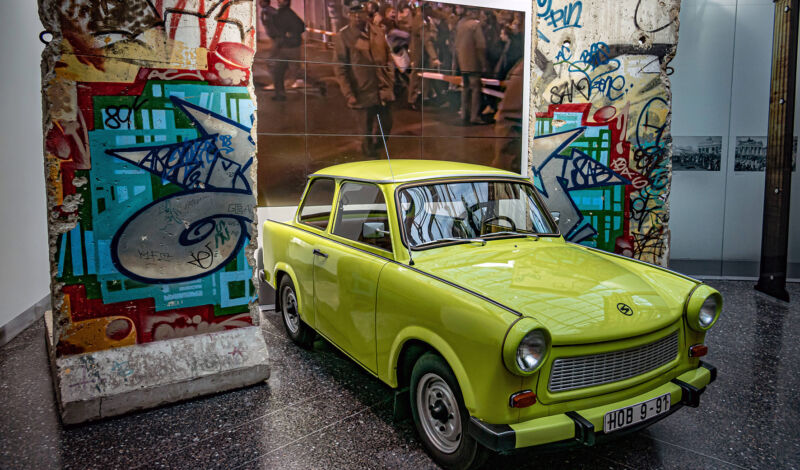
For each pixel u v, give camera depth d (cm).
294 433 324
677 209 754
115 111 348
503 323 237
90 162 345
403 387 319
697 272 756
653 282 320
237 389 386
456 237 344
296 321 462
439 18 620
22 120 541
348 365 431
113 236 355
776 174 635
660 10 619
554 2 613
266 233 510
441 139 641
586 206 646
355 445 310
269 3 548
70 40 333
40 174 583
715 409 362
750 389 394
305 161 580
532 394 240
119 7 342
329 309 382
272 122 562
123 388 348
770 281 650
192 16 362
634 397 268
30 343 489
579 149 638
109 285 358
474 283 283
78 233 346
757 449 311
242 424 336
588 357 254
